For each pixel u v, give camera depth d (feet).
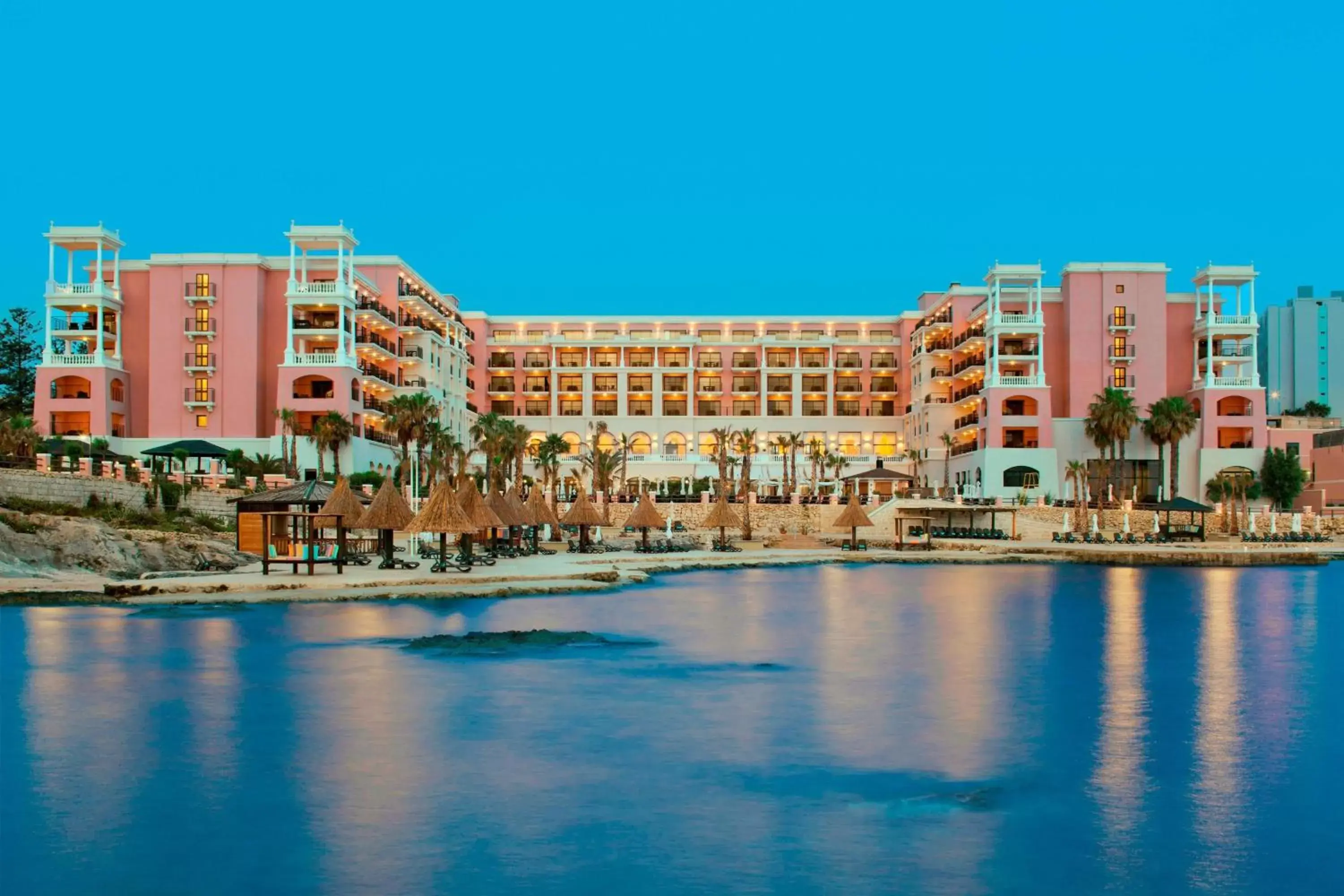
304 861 50.98
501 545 236.63
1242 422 353.51
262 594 145.69
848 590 180.75
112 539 175.94
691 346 454.81
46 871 49.75
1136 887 49.06
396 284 370.32
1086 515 309.42
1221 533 306.35
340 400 320.70
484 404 459.73
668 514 316.60
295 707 81.87
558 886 48.39
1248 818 58.08
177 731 74.18
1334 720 80.59
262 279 343.26
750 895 47.57
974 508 297.12
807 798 60.85
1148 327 373.81
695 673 98.27
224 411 337.52
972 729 77.30
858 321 472.03
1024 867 51.06
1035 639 122.83
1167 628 134.00
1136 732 76.84
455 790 61.62
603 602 154.81
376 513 173.68
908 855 52.42
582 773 65.21
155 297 339.77
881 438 457.68
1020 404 363.76
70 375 324.19
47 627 120.98
